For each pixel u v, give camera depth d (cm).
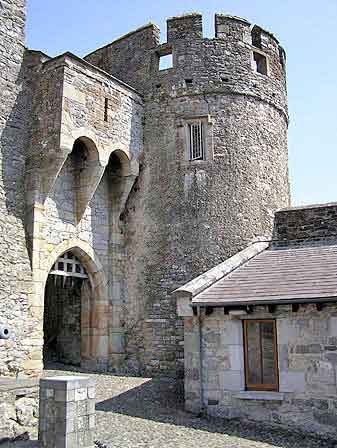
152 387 988
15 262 985
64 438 598
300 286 805
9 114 1047
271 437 705
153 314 1173
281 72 1422
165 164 1245
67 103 1056
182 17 1309
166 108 1274
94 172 1135
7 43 1068
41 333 1005
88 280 1202
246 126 1272
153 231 1219
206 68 1276
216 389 809
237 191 1220
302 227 1153
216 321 830
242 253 1061
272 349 820
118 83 1220
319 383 734
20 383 702
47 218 1068
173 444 641
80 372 1117
